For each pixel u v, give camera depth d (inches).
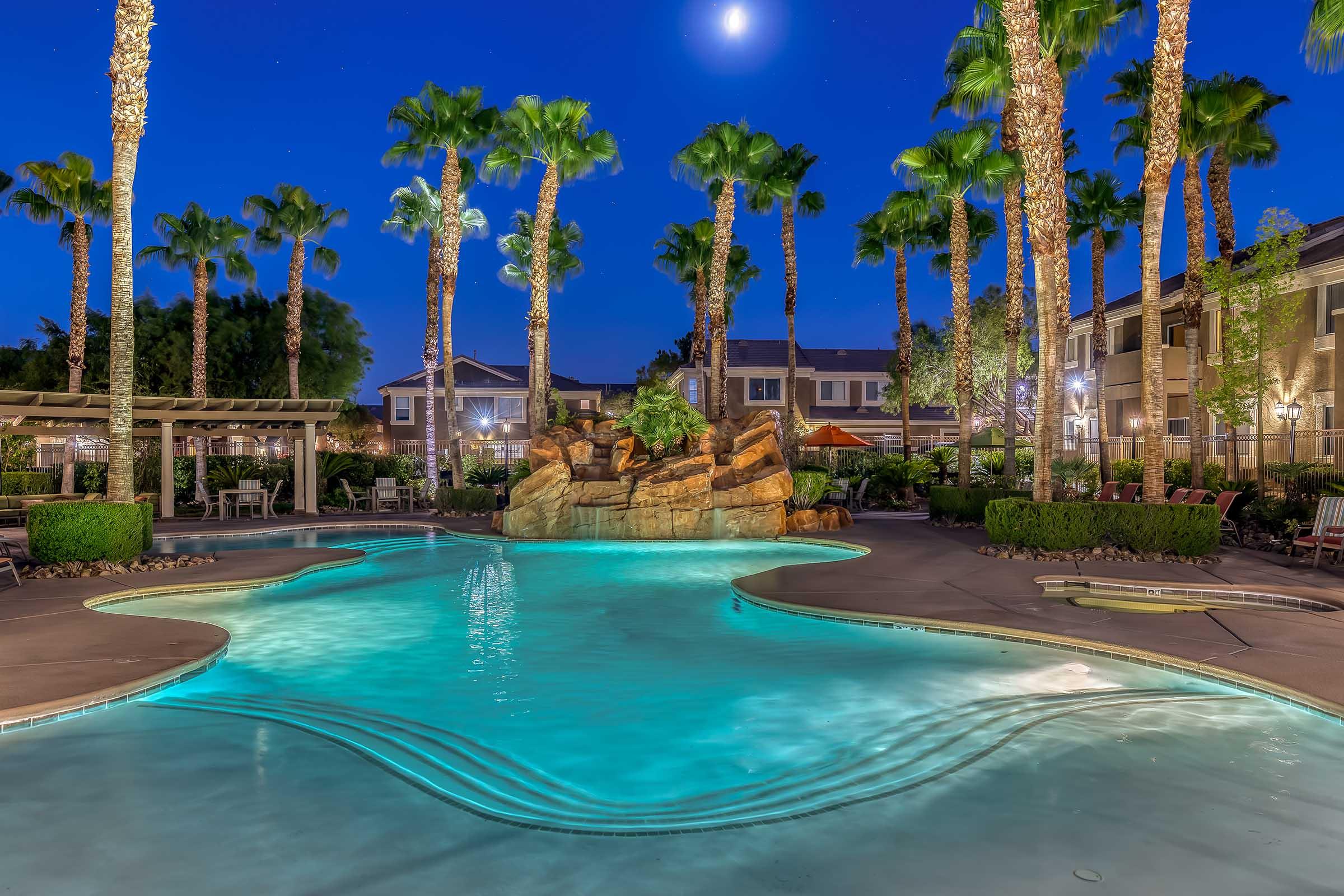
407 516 967.0
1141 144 855.1
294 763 202.7
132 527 501.7
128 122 520.7
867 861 151.9
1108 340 1400.1
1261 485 749.9
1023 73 556.4
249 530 796.0
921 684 268.2
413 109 1024.9
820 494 845.8
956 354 866.1
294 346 1316.4
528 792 186.4
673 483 745.6
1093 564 490.9
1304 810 170.9
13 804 176.2
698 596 443.5
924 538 662.5
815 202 1236.5
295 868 149.3
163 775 193.8
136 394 1473.9
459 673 288.7
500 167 996.6
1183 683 263.1
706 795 184.1
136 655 277.9
